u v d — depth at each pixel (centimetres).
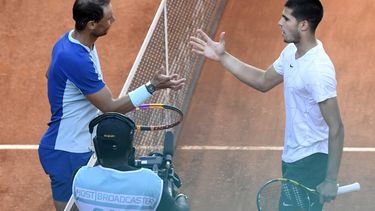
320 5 2208
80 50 2347
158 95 3095
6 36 4616
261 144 3538
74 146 2439
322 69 2191
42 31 4656
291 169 2341
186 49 3712
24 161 3741
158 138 3005
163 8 3173
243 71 2502
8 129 3981
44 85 4291
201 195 3152
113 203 1853
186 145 3528
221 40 2523
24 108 4128
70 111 2408
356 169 3350
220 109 3794
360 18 4612
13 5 4816
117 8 4741
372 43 4394
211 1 4366
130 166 1911
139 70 2938
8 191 3531
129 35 4544
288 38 2241
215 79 4003
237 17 4619
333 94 2191
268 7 4709
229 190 3186
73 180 1903
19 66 4419
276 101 3856
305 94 2241
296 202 2308
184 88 3709
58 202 2512
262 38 4441
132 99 2364
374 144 3559
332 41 4428
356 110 3847
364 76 4119
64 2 4847
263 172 3309
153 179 1861
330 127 2200
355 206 3064
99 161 1884
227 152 3475
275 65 2434
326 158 2317
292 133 2314
